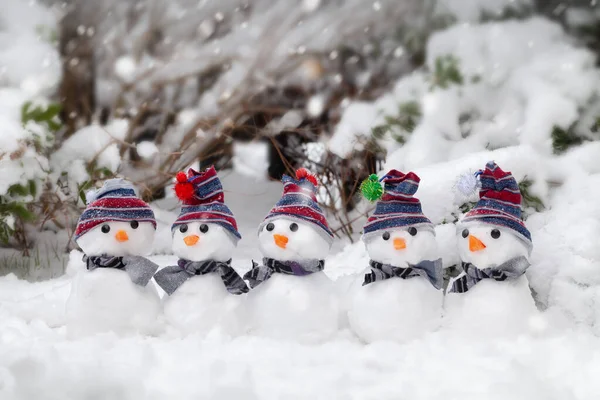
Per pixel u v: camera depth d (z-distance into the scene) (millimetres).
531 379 1557
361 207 2699
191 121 2715
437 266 1804
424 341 1762
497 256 1791
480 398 1519
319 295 1800
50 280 2205
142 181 2594
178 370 1601
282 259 1807
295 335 1788
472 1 2477
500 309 1779
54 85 2596
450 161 2119
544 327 1789
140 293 1807
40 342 1740
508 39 2309
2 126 2182
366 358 1684
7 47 2471
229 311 1801
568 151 2133
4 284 2156
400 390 1548
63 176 2365
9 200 2203
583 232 1927
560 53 2287
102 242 1805
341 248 2488
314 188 1835
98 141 2400
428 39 2574
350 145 2375
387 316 1772
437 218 2051
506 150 2070
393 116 2311
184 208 1833
